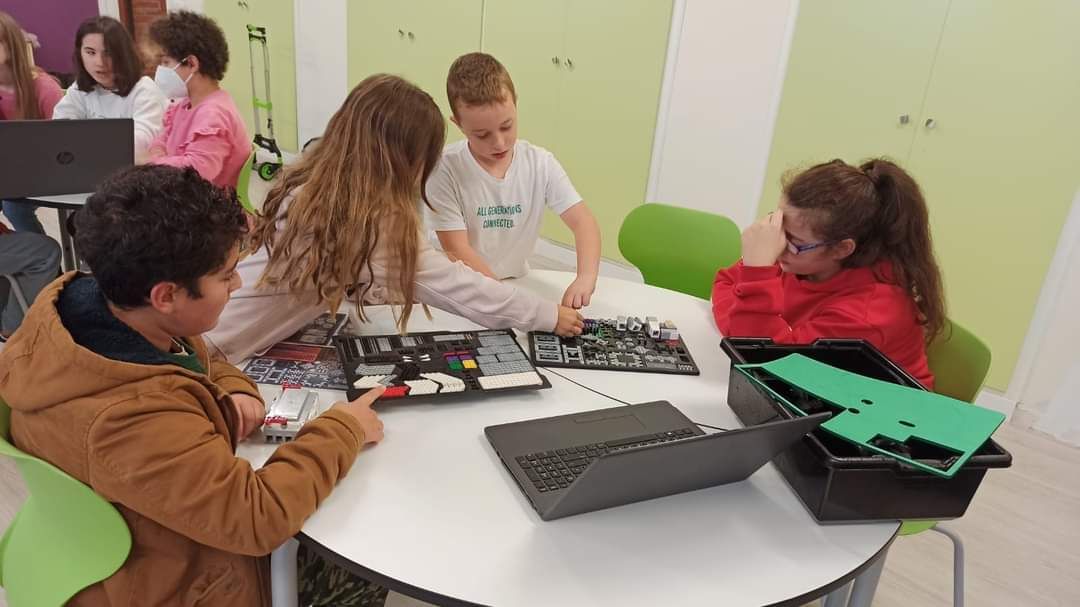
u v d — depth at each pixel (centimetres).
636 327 155
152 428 81
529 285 187
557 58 390
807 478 102
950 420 104
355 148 127
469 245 187
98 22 271
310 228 125
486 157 186
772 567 92
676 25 342
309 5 511
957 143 273
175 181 83
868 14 285
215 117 260
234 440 98
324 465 95
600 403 127
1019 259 267
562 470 104
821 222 140
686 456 91
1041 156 254
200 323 90
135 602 89
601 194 396
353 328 148
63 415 81
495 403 124
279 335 137
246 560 95
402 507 96
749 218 341
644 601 84
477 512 96
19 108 289
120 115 284
